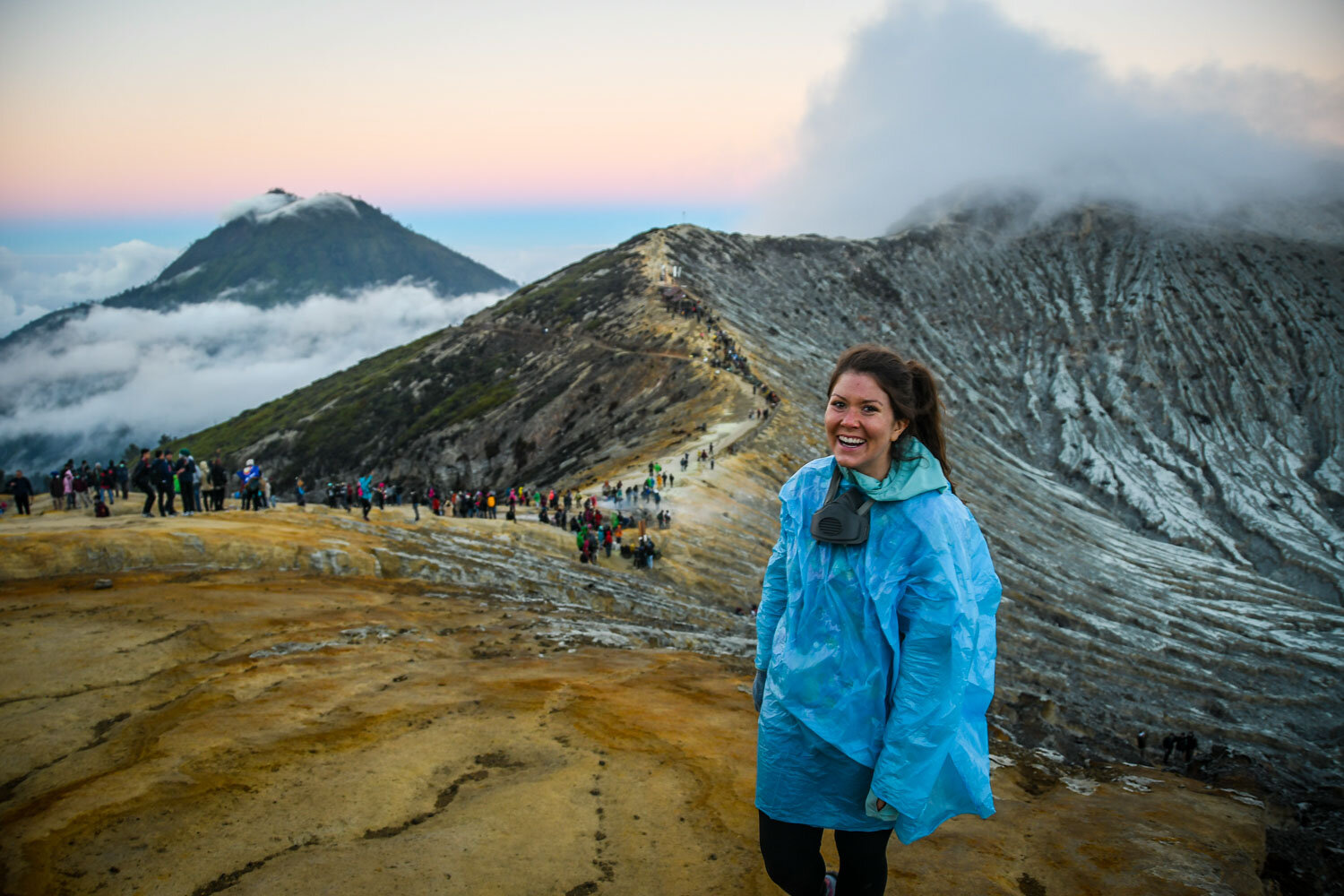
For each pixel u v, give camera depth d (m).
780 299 164.88
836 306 175.62
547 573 30.73
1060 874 6.25
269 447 132.12
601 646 15.18
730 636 27.98
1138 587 81.44
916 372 3.12
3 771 7.51
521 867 5.60
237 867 5.46
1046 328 185.38
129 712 9.13
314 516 28.52
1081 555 86.50
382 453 119.94
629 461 68.88
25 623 12.36
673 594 35.69
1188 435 152.75
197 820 6.08
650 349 108.06
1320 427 155.62
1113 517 126.69
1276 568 118.50
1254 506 131.12
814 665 3.04
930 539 2.90
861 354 3.12
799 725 3.08
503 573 27.34
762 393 81.25
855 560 3.00
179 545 19.83
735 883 5.57
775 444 67.19
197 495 27.59
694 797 6.98
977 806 3.12
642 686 11.26
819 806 3.07
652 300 127.75
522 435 104.94
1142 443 150.75
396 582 21.55
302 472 124.88
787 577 3.36
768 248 190.00
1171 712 55.06
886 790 2.82
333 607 15.86
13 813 6.23
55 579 16.84
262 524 24.81
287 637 12.94
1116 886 6.07
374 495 39.31
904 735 2.82
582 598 28.44
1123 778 9.09
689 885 5.53
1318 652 71.75
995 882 6.01
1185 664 64.81
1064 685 53.88
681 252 165.62
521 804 6.54
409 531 30.38
